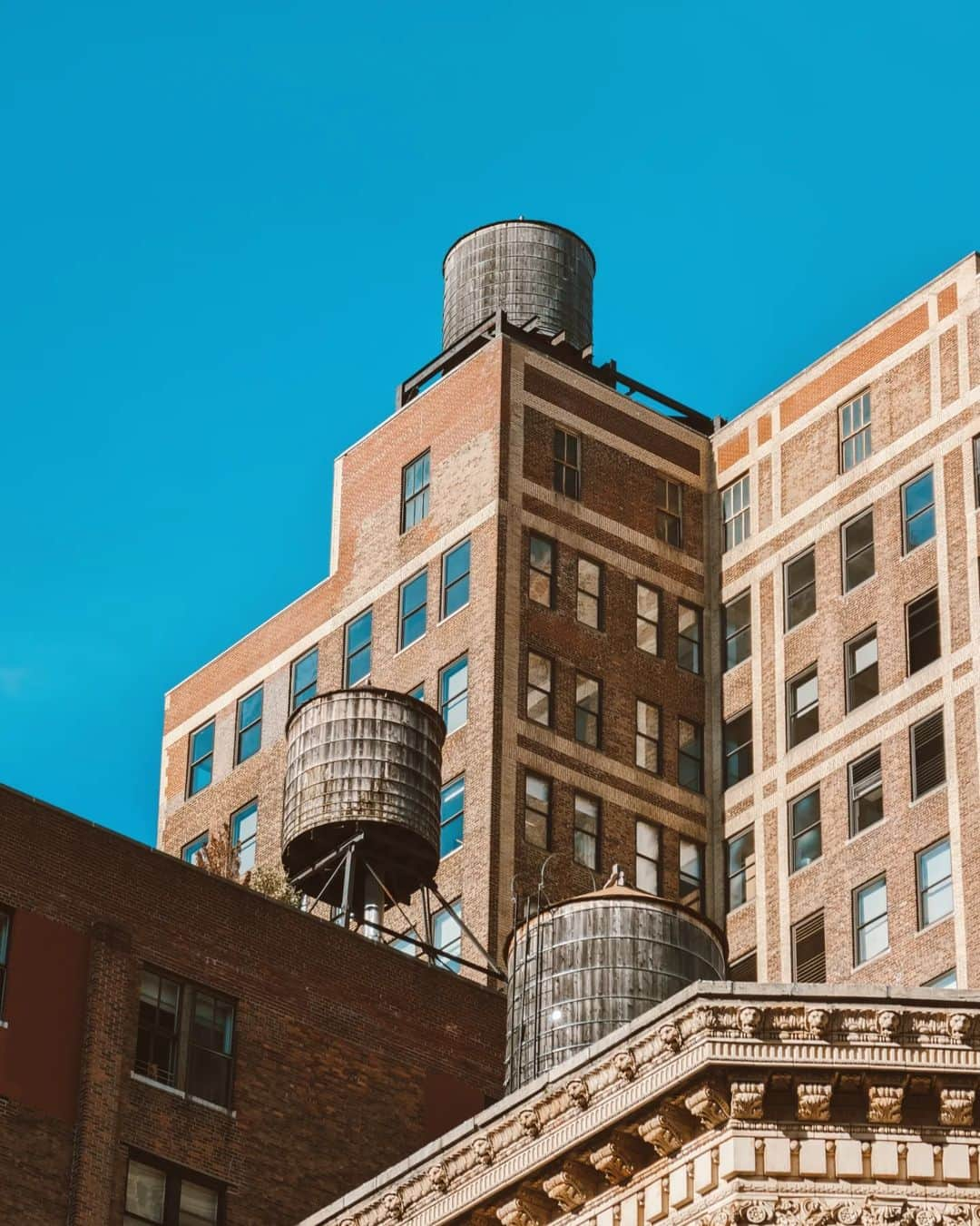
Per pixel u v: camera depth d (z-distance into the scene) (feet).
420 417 362.12
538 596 343.46
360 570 360.28
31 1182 192.85
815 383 356.59
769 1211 135.23
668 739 345.51
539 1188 143.64
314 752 257.75
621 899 192.13
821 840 331.77
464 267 384.06
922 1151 135.64
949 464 335.88
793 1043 136.67
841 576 343.05
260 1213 202.39
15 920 200.23
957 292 343.26
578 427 356.38
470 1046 218.79
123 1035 201.05
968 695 322.96
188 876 210.38
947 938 313.12
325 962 214.69
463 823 327.67
